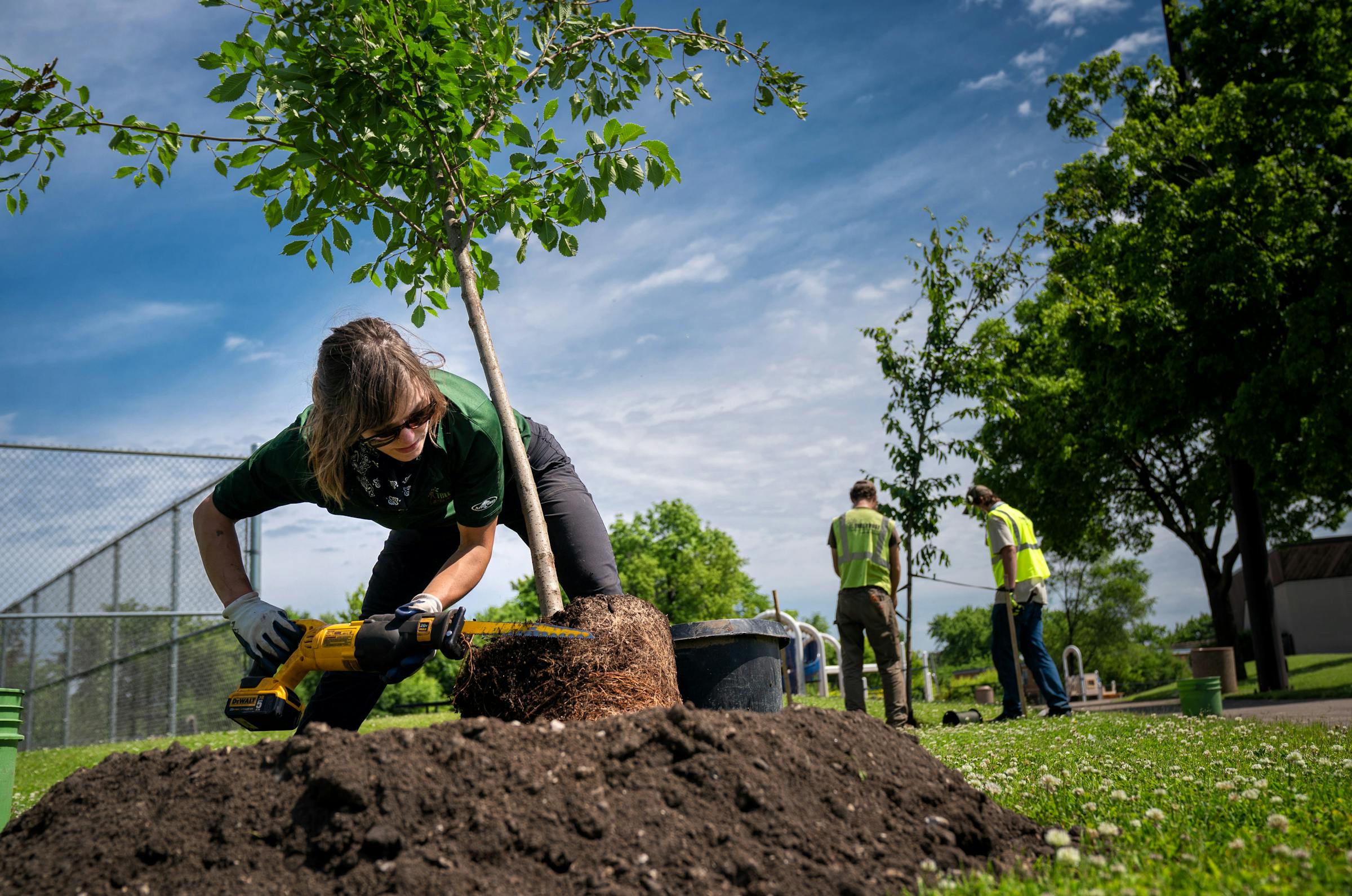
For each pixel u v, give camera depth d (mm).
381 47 3404
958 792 2189
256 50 3480
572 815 1804
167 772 2031
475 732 1979
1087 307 16875
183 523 11734
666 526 42875
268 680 2402
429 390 2406
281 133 3643
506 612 42719
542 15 3646
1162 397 16875
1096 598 35062
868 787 2068
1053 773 3461
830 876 1737
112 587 12336
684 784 1918
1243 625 50125
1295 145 15820
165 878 1765
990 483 23422
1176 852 1950
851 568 7961
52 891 1784
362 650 2318
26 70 3461
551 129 3799
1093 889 1575
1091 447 21547
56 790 2074
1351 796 2510
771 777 1973
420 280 4359
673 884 1687
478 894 1629
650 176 3424
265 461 2783
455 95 3496
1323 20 15867
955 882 1768
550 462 3523
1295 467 15664
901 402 10789
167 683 12219
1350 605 41344
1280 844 1913
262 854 1776
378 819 1760
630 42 3824
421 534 3439
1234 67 16969
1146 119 17672
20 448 10500
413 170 3920
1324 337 14219
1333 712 8227
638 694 2664
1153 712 10008
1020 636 8711
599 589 3285
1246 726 5438
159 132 3717
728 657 3674
